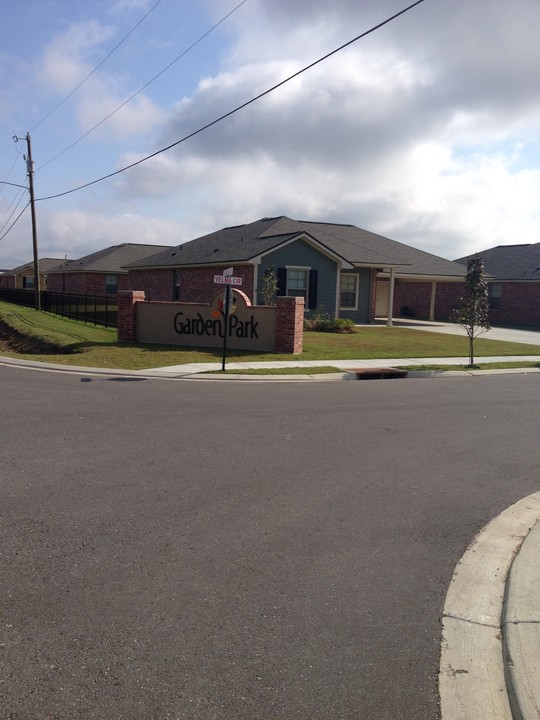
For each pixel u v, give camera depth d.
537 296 37.81
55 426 8.69
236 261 26.89
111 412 9.81
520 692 3.21
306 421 9.62
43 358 17.09
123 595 4.09
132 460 7.13
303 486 6.48
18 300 48.34
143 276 36.69
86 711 3.00
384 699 3.20
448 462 7.62
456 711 3.15
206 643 3.59
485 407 11.34
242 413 10.09
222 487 6.32
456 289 40.28
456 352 20.91
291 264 27.47
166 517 5.45
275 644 3.62
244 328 19.31
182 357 17.38
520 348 22.95
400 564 4.77
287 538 5.14
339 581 4.45
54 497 5.82
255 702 3.12
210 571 4.49
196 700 3.11
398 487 6.60
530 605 4.11
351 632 3.79
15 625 3.69
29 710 2.98
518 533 5.48
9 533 4.98
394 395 12.44
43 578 4.27
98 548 4.77
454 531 5.47
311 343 21.41
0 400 10.52
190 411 10.12
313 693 3.21
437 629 3.89
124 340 20.80
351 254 30.34
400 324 33.72
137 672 3.30
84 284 48.12
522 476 7.16
